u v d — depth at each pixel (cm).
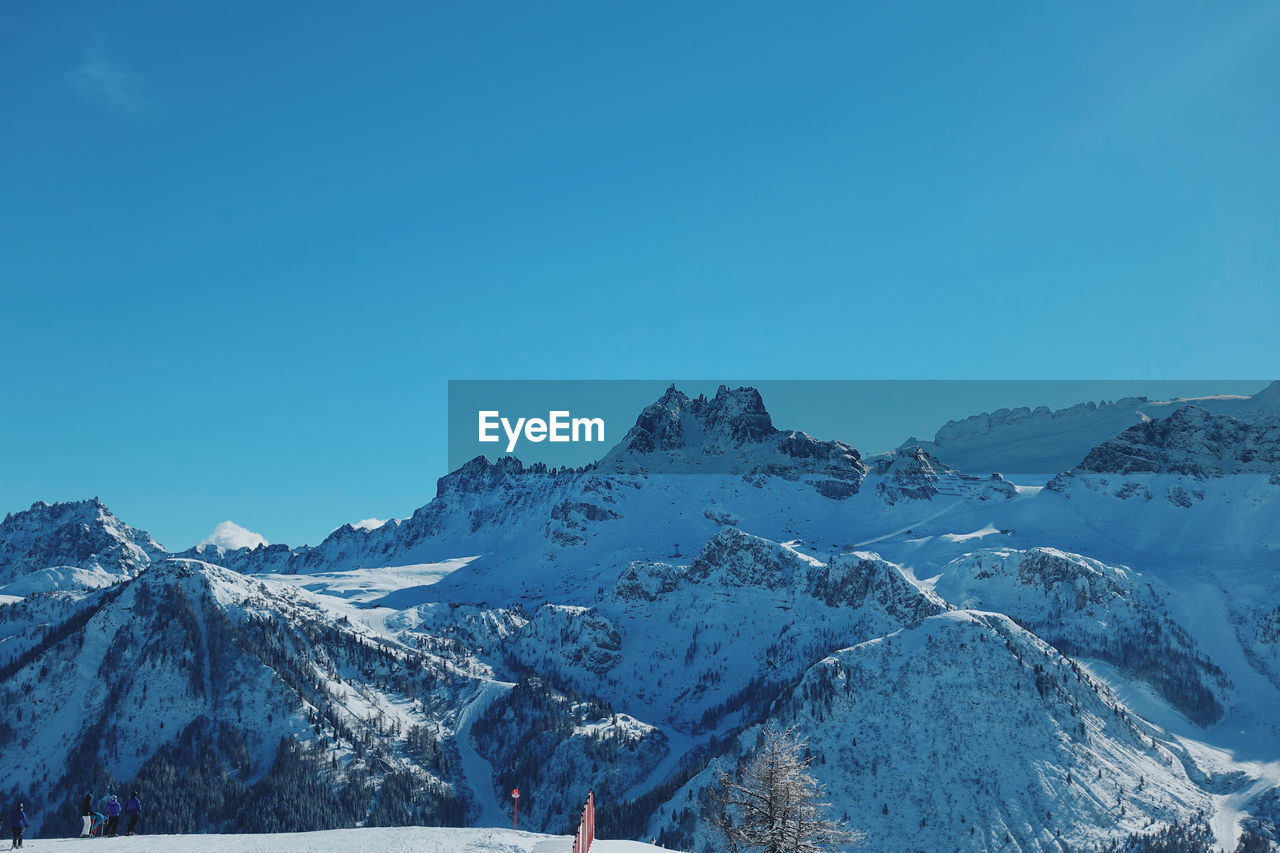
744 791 7006
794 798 6881
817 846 6856
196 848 6488
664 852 6469
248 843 6681
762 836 6806
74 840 6850
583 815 5841
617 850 6366
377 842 6669
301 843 6700
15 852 6353
